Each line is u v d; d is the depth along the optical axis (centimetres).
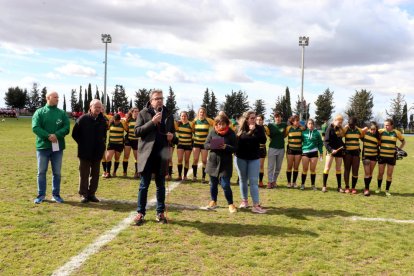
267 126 962
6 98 8700
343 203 802
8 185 866
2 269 418
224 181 690
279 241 536
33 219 598
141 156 585
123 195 810
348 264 460
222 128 680
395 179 1173
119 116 1042
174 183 988
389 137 911
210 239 536
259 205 702
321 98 6350
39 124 694
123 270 425
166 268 434
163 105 602
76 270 422
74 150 1756
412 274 435
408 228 619
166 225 595
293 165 1020
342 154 920
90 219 615
